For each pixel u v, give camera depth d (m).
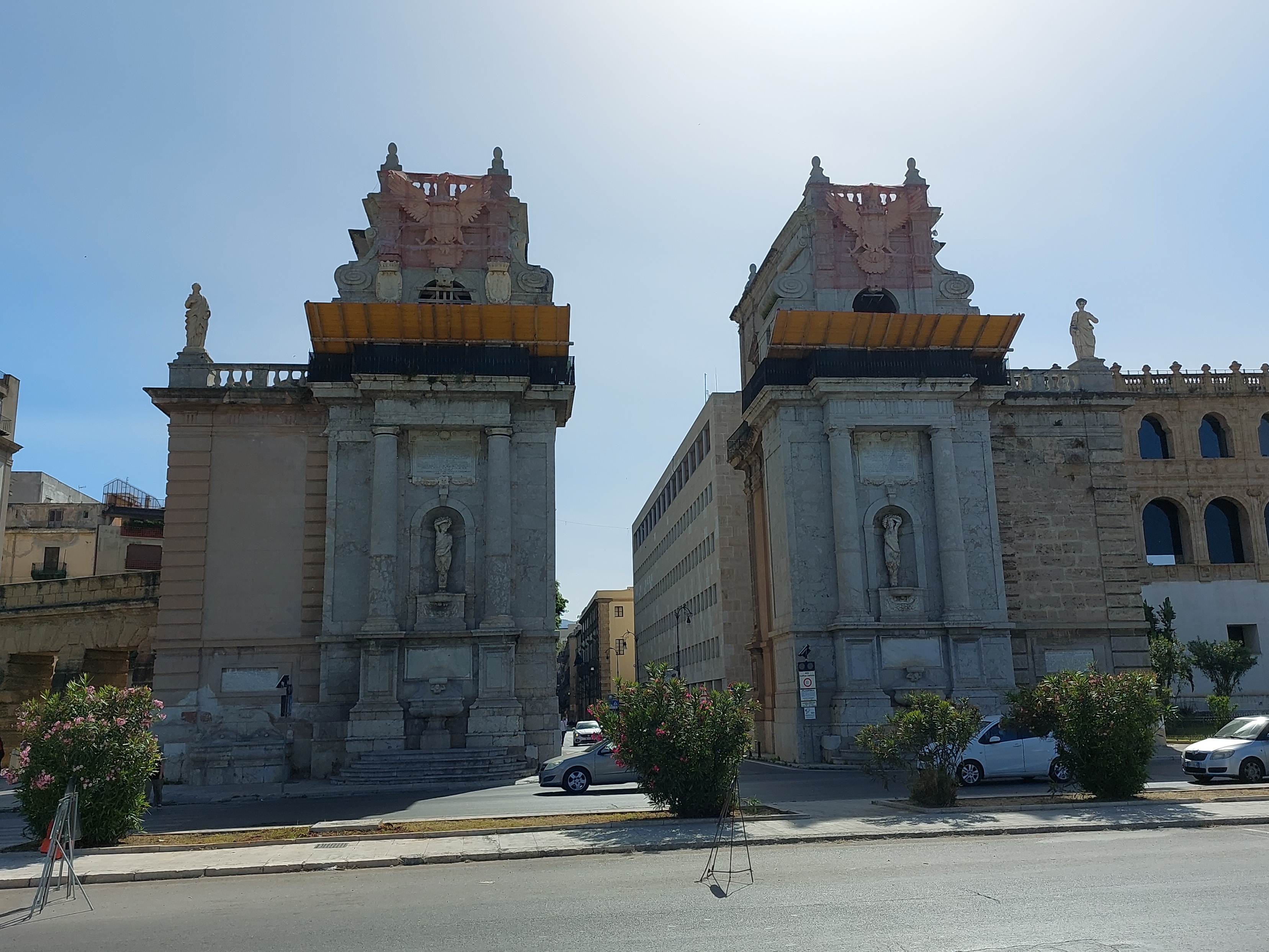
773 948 9.84
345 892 13.69
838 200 40.88
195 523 35.78
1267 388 58.72
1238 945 9.60
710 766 20.47
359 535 35.41
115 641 41.91
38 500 70.25
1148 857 14.88
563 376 36.97
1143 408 58.31
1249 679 55.69
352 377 35.34
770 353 39.12
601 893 13.03
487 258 38.12
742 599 61.88
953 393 38.34
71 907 13.23
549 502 36.28
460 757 32.38
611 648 130.50
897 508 38.22
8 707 44.50
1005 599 38.06
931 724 21.58
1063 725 22.67
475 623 35.03
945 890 12.55
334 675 34.28
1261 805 20.55
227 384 36.50
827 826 18.66
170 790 30.97
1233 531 58.28
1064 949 9.54
